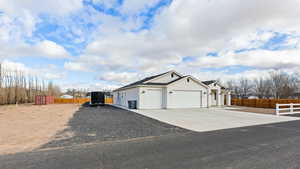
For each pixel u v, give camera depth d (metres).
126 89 23.56
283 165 3.45
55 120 10.18
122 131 7.13
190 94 20.09
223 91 26.89
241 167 3.34
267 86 40.78
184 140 5.65
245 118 11.70
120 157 3.94
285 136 6.27
